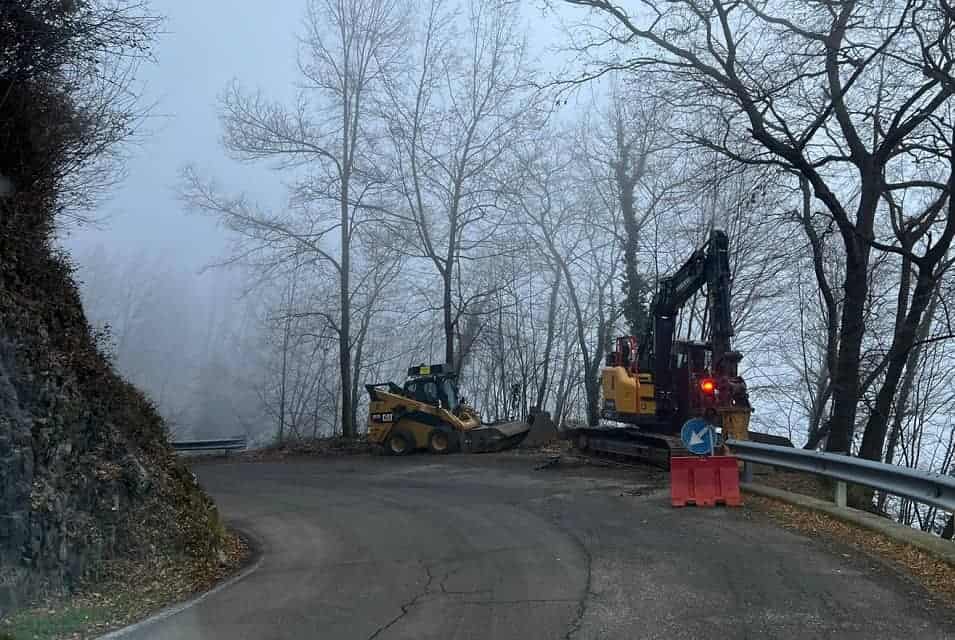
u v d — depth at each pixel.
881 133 17.16
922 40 15.12
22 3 9.52
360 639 6.73
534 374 38.50
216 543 10.14
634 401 20.30
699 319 29.92
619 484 16.42
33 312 8.89
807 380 28.75
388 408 25.47
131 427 9.83
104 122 11.66
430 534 11.54
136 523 8.88
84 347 9.77
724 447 15.74
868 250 17.58
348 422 30.50
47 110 10.70
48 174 10.88
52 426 8.16
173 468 10.40
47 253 10.12
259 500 15.98
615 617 7.15
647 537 10.70
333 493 16.72
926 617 6.98
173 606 7.73
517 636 6.71
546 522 12.14
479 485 17.17
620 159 31.12
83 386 9.12
